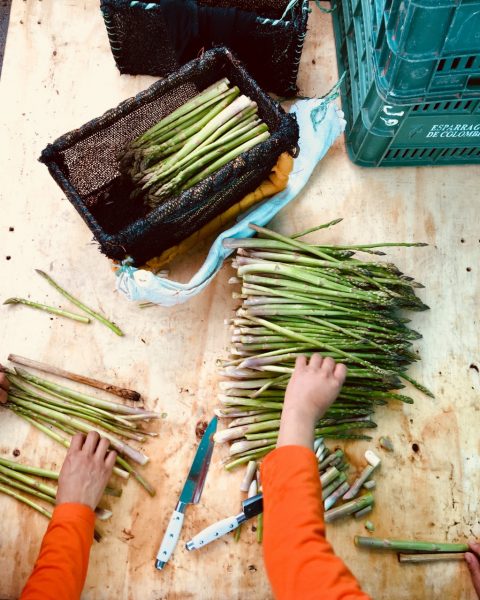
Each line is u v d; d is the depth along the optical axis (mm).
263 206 836
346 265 767
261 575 723
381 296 753
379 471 767
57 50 928
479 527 751
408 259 849
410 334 765
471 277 846
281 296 768
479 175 889
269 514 517
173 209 717
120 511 741
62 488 677
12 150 881
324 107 833
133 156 770
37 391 785
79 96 911
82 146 764
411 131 800
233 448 745
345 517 748
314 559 480
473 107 758
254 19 773
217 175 720
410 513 753
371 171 888
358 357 751
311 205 872
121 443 748
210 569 724
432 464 771
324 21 955
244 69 782
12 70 914
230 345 810
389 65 703
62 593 598
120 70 913
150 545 730
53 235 847
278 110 767
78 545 636
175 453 767
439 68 693
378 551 736
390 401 791
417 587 727
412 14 609
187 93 813
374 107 784
